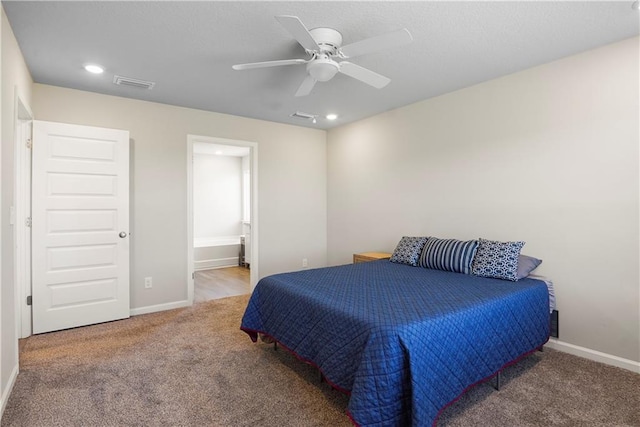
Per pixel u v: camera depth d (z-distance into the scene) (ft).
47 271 10.40
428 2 6.56
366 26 7.40
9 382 6.96
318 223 17.29
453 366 5.90
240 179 24.07
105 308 11.39
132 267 12.32
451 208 11.78
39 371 7.97
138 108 12.40
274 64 7.57
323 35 7.39
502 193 10.36
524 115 9.82
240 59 9.05
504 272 8.95
